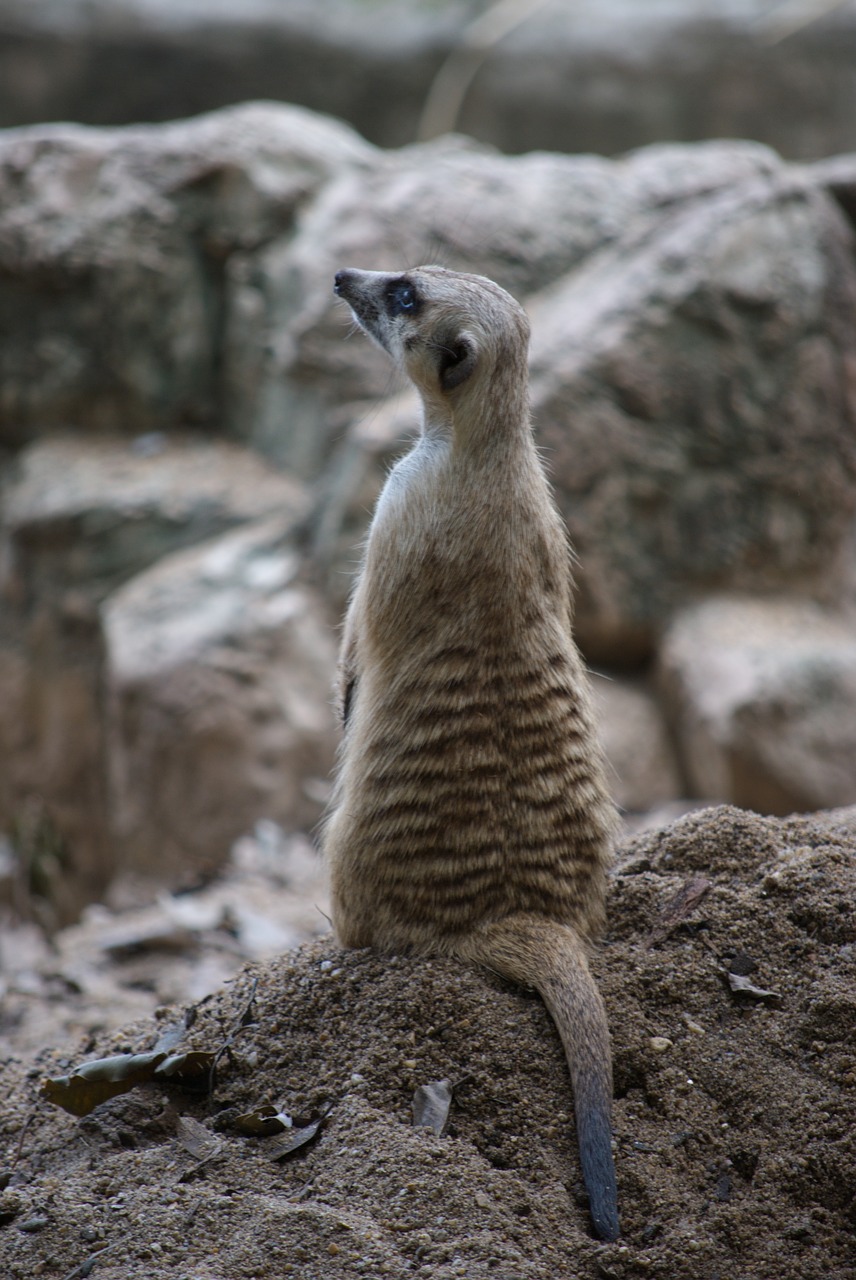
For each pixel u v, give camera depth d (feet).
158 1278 24.71
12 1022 51.55
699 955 32.37
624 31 156.35
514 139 157.48
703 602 89.71
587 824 32.83
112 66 152.56
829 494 90.79
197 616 86.84
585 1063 28.66
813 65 156.66
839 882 33.68
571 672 33.24
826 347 89.56
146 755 84.53
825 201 91.86
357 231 90.89
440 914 32.04
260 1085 30.96
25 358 100.07
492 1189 27.14
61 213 97.40
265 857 75.36
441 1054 30.04
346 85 156.25
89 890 97.45
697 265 87.04
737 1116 29.12
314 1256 25.40
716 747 82.12
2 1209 27.25
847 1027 30.32
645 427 86.74
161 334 98.94
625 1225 26.99
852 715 83.10
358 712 33.94
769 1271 25.93
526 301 92.02
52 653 95.86
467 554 31.71
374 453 84.53
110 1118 31.37
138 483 94.99
